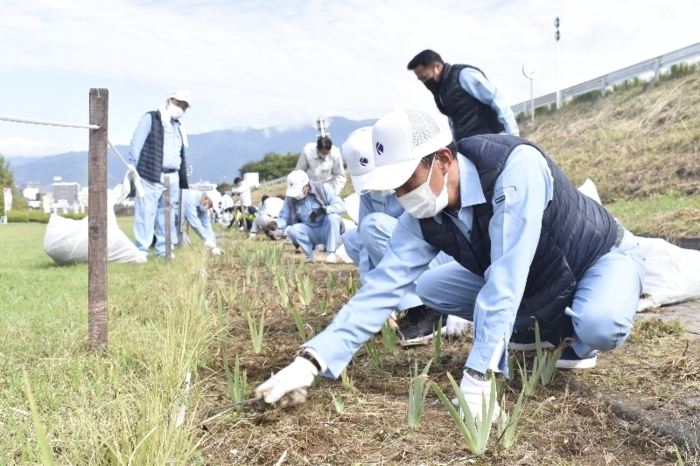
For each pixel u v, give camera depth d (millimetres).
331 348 2672
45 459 1703
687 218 7605
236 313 5133
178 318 3961
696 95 14820
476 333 2584
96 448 2154
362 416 2754
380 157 2500
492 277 2559
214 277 7496
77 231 8039
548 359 3285
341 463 2332
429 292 3463
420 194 2523
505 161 2584
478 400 2535
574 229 2891
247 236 16562
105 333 3561
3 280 6613
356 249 5262
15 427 2387
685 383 3014
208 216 11289
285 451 2229
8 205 47719
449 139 2547
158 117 9141
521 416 2740
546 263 2871
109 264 8250
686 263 4988
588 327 2895
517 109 24891
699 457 2328
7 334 3746
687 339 3703
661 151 12328
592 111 18750
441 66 5930
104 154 3520
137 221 9195
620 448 2467
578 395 2963
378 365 3514
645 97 16734
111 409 2533
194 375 3299
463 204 2602
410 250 2805
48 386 2848
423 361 3641
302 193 8234
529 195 2547
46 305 4867
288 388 2613
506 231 2545
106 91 3523
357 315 2721
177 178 9961
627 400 2824
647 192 10750
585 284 2988
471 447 2350
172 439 2203
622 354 3547
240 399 2844
